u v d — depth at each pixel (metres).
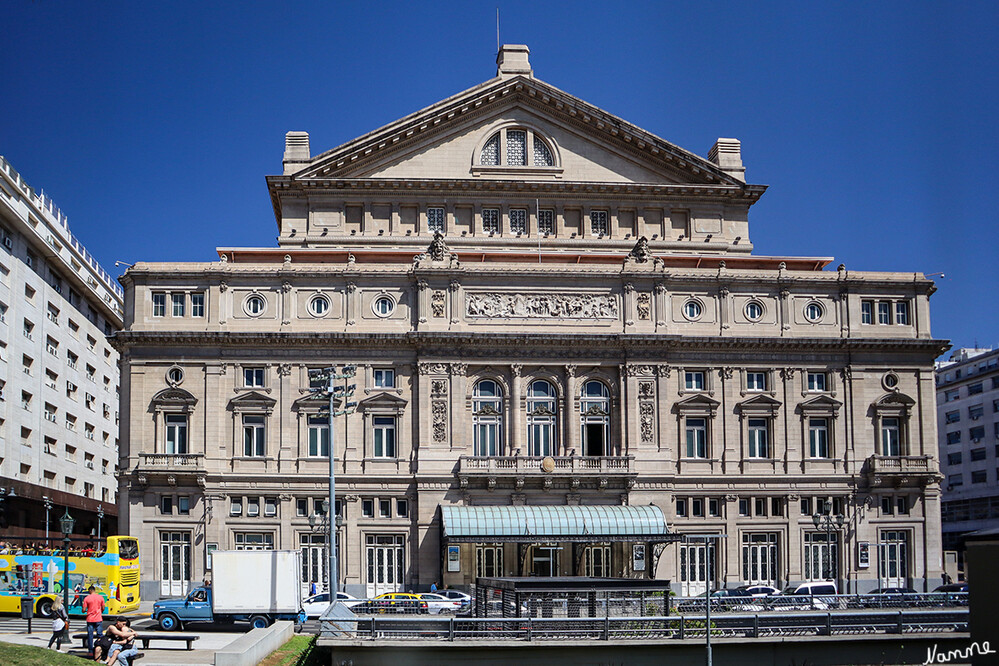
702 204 91.06
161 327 79.56
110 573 64.56
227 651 41.62
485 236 88.19
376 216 88.31
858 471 82.56
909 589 81.50
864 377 83.69
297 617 59.16
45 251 102.81
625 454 80.19
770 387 82.94
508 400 80.62
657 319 82.25
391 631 45.62
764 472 81.88
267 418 79.25
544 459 78.56
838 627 48.31
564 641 45.59
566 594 48.94
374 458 79.00
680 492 80.88
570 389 80.81
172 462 77.38
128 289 80.50
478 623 46.50
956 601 54.25
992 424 143.38
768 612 48.94
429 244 86.56
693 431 82.19
